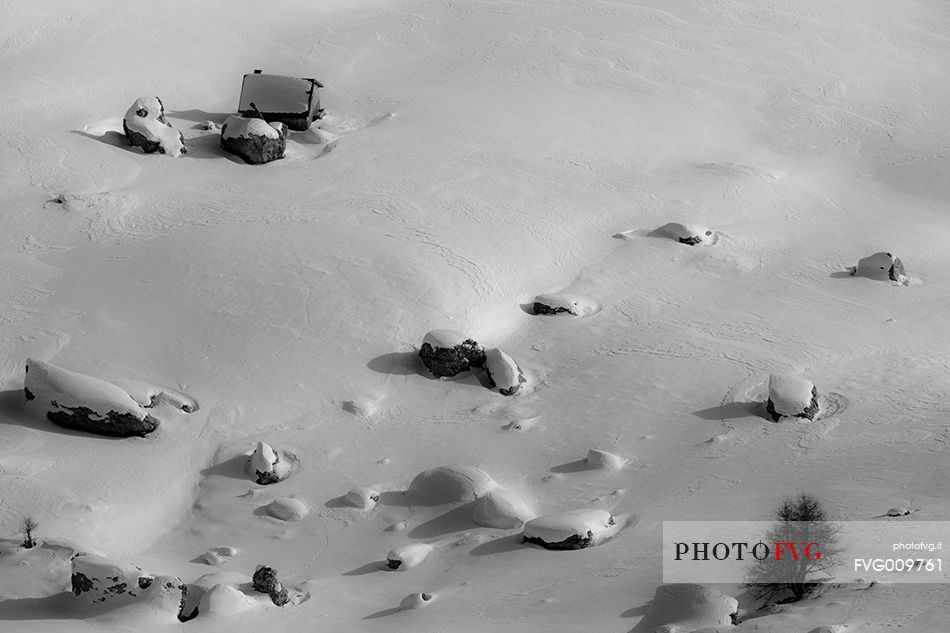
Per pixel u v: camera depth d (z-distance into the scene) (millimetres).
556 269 56062
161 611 30266
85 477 39250
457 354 46875
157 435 42344
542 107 77000
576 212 61875
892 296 55562
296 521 38406
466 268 53375
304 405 44531
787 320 52156
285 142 67250
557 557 33906
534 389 46688
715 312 53000
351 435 43188
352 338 47844
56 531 35719
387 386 46094
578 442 42250
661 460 40344
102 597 30578
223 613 30156
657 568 30781
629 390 45625
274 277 50656
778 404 42250
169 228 55688
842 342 49781
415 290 50875
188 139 68375
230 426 43156
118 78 75562
